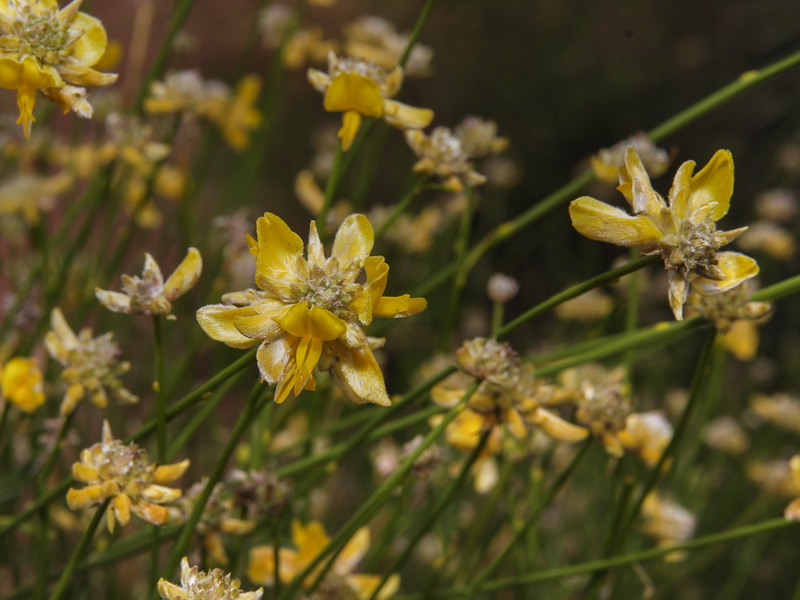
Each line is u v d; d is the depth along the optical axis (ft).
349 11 2.95
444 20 2.92
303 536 0.81
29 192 1.14
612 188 1.94
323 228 0.74
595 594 0.80
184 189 1.13
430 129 2.84
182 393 1.22
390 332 1.63
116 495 0.64
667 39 2.90
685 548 0.77
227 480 0.73
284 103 2.84
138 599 1.12
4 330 1.01
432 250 1.56
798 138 2.66
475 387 0.69
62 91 0.66
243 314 0.58
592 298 1.40
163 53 1.02
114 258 1.06
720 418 1.73
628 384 0.89
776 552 1.63
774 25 2.84
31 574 1.02
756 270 0.60
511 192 2.73
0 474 0.99
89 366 0.71
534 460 0.96
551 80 2.83
